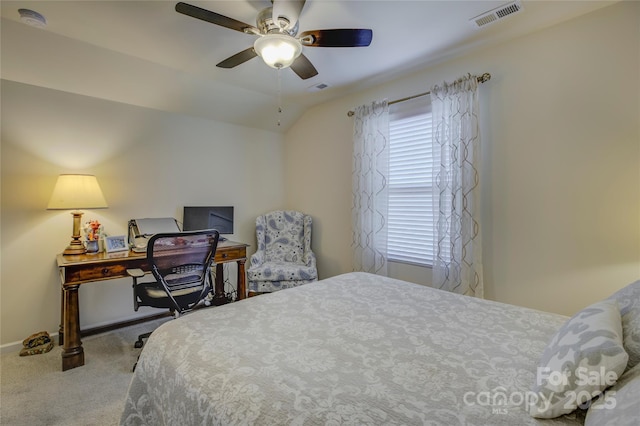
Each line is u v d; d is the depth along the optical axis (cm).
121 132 297
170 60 261
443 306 159
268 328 130
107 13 197
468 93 245
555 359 83
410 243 298
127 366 222
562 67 211
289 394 85
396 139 306
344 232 359
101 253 252
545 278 220
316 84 317
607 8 194
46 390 192
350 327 132
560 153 212
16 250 248
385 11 195
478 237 242
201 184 354
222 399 87
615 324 85
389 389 87
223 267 364
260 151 406
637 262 186
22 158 249
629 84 188
